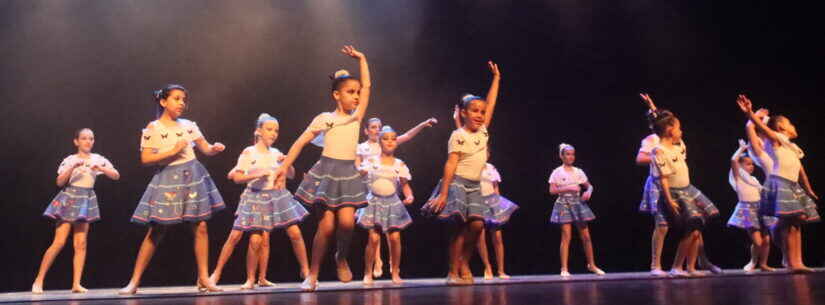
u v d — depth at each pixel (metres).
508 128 6.18
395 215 4.11
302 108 5.80
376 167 4.20
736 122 6.19
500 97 6.18
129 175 5.31
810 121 6.02
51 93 5.19
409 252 5.96
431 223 6.01
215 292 3.03
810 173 5.95
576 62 6.26
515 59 6.20
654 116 4.06
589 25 6.24
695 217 3.83
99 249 5.20
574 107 6.25
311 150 5.82
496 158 6.13
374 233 4.14
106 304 2.47
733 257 6.09
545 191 6.20
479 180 3.48
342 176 3.08
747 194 4.72
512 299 2.29
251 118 5.68
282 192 3.99
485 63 6.16
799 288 2.56
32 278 4.98
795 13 6.04
